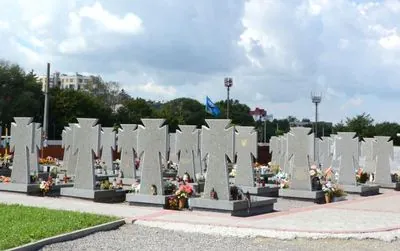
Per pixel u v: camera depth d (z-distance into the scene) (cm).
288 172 2780
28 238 1140
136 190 1980
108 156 3291
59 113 8638
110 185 2138
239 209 1703
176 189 1972
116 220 1430
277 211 1930
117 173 3219
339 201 2322
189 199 1758
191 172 2725
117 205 1828
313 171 2331
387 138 3152
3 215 1426
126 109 10444
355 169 2775
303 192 2284
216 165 1750
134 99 10838
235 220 1541
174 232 1359
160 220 1473
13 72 7994
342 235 1355
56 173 2811
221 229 1377
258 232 1355
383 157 3158
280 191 2348
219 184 1739
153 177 1880
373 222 1603
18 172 2153
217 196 1738
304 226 1470
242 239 1303
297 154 2347
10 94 7925
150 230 1373
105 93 12569
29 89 8181
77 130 2053
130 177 2877
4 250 1026
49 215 1450
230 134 1730
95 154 2044
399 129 7831
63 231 1241
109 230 1356
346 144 2780
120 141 2912
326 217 1700
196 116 10794
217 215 1652
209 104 5991
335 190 2345
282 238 1321
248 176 2464
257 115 9462
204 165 2892
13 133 2175
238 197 1778
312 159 2698
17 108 7856
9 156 3691
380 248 1262
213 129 1759
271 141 3884
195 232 1365
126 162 2897
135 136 2867
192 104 11094
